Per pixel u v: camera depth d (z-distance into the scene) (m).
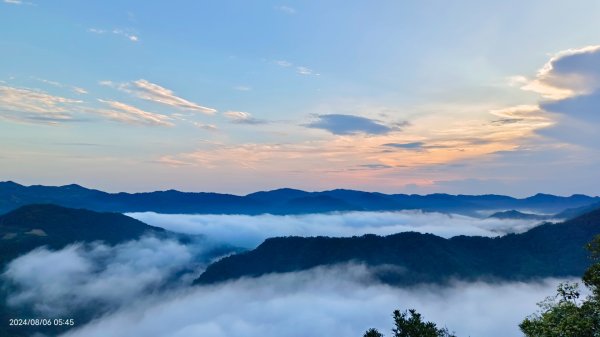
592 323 21.89
